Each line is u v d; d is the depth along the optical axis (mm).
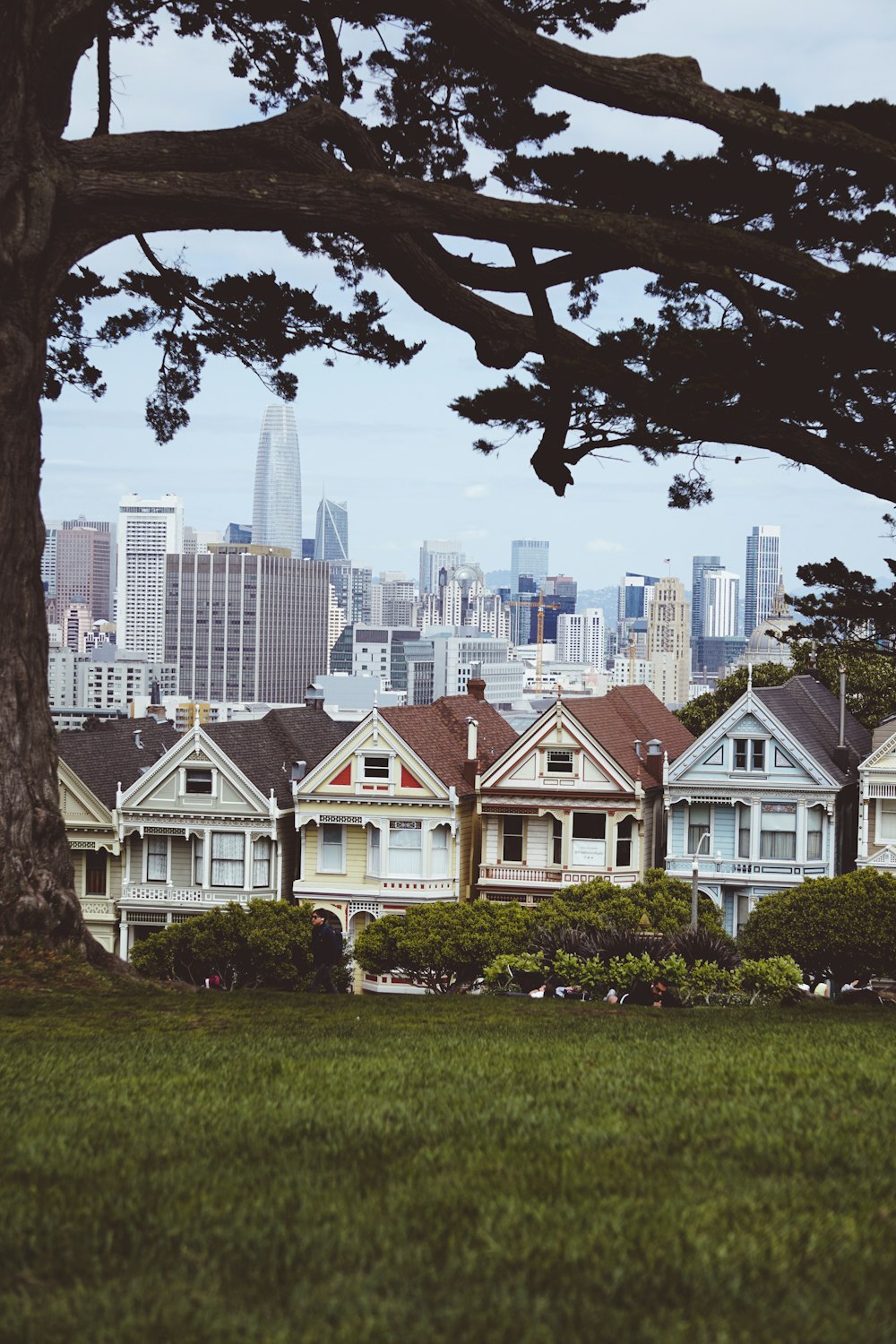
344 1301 9062
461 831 63969
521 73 26016
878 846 62469
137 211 26516
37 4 25562
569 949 45188
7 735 26578
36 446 27094
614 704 69125
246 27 32438
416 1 26281
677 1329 8531
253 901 55688
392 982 61000
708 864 62875
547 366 25734
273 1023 22688
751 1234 10109
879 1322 8703
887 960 51875
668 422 25859
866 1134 12969
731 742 62812
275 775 66250
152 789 64312
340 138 28625
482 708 74562
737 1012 26469
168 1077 16656
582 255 27281
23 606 26922
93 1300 9227
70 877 27375
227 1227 10500
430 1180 11547
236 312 31859
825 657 64438
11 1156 12688
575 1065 17266
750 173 26391
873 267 24062
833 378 25219
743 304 26016
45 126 26109
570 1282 9258
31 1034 21297
